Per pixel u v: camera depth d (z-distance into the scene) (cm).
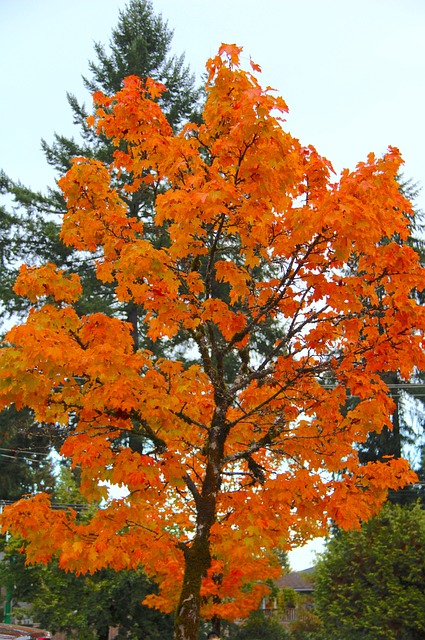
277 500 723
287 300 784
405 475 717
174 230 692
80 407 690
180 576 985
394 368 747
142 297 755
